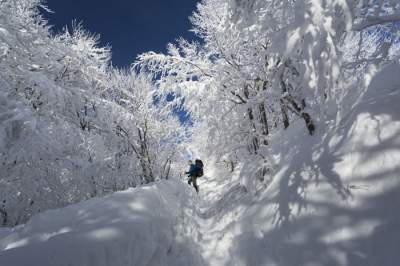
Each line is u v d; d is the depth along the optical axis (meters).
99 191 7.94
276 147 5.41
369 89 3.47
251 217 4.10
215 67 6.38
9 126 5.08
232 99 6.20
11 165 5.77
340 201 2.74
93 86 10.07
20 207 6.16
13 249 2.23
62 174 6.78
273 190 4.16
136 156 11.35
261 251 3.21
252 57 5.41
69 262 2.05
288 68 3.88
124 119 10.20
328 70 2.65
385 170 2.50
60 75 8.09
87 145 7.54
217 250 3.86
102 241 2.29
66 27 9.62
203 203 8.89
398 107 2.77
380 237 2.20
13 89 5.91
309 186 3.25
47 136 5.37
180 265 3.14
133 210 3.09
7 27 5.83
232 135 6.20
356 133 3.04
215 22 6.57
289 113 6.55
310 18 2.59
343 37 3.04
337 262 2.36
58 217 2.97
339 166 3.02
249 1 3.44
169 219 3.67
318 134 4.02
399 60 3.41
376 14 2.96
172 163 14.33
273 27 3.53
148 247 2.68
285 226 3.18
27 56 6.64
